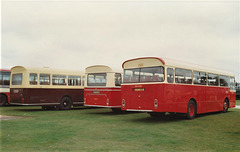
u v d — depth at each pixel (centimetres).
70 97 2052
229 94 1948
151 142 818
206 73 1627
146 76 1296
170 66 1286
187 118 1427
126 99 1361
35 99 1855
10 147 747
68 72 2050
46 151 702
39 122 1254
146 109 1277
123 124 1212
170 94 1271
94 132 988
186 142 823
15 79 1917
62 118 1430
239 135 948
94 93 1759
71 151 703
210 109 1652
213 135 946
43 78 1906
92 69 1794
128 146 763
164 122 1301
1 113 1714
